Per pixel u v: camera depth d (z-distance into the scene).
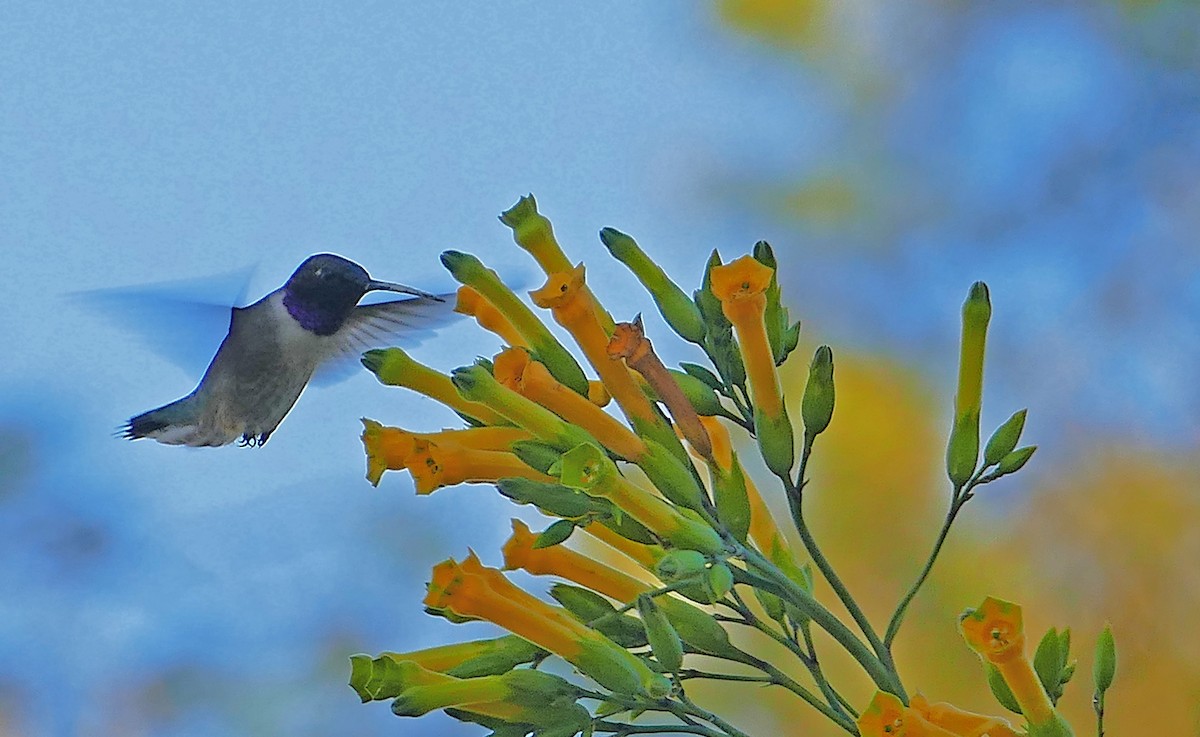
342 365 4.02
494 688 3.78
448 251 3.80
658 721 4.02
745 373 3.80
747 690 4.04
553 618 3.79
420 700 3.78
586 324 3.79
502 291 3.80
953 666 4.05
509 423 3.80
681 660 3.78
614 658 3.78
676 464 3.78
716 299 3.80
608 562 4.02
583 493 3.78
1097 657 3.78
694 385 3.80
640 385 3.80
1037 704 3.75
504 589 3.79
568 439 3.78
